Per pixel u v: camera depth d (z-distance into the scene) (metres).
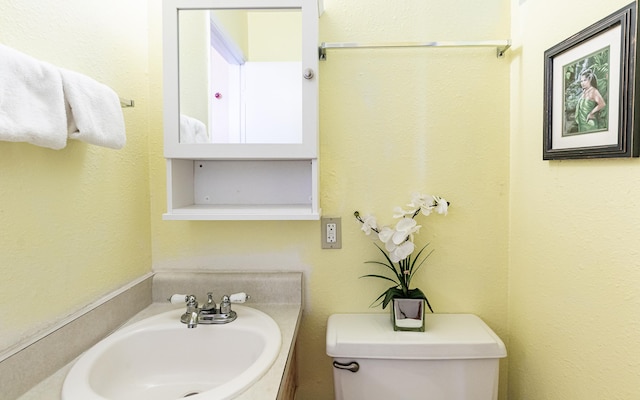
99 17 0.96
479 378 1.05
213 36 1.08
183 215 1.04
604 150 0.77
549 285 0.99
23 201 0.74
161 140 1.23
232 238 1.24
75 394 0.69
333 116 1.21
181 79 1.07
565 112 0.90
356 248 1.23
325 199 1.23
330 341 1.06
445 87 1.20
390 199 1.22
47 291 0.80
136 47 1.15
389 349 1.04
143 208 1.20
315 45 1.04
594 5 0.81
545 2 0.99
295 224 1.23
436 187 1.21
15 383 0.69
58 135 0.69
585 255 0.85
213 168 1.24
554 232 0.96
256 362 0.80
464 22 1.19
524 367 1.12
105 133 0.83
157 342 1.00
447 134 1.21
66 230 0.85
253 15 1.07
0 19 0.69
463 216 1.22
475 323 1.16
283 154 1.06
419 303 1.10
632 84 0.70
